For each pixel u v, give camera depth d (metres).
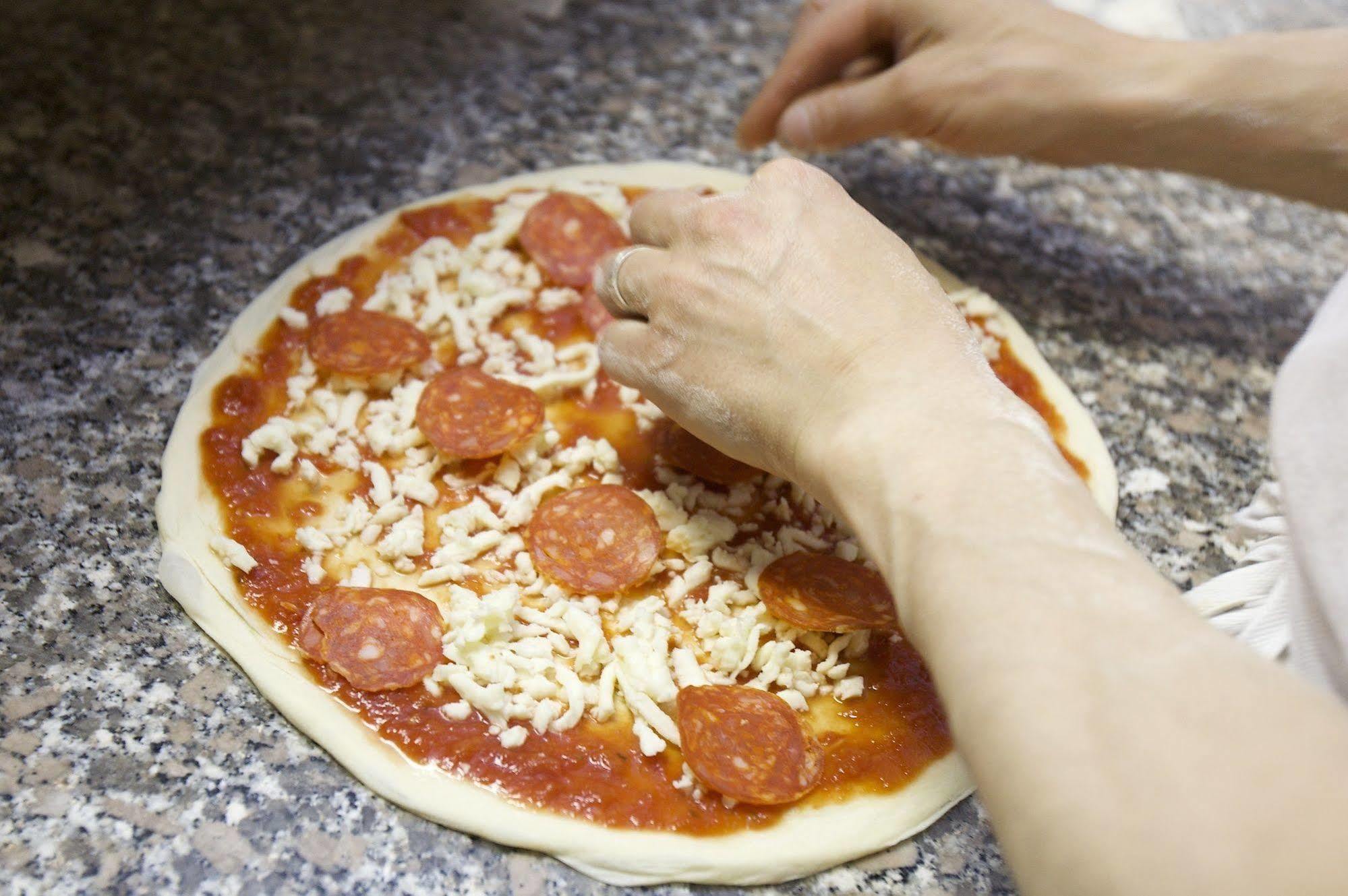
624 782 0.49
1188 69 0.63
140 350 0.61
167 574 0.53
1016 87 0.64
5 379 0.59
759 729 0.50
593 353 0.61
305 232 0.67
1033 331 0.67
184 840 0.47
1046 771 0.37
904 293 0.49
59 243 0.64
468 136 0.73
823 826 0.49
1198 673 0.38
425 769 0.49
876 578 0.54
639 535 0.54
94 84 0.72
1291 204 0.77
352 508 0.55
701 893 0.48
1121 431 0.64
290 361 0.60
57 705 0.50
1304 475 0.47
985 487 0.43
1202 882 0.35
